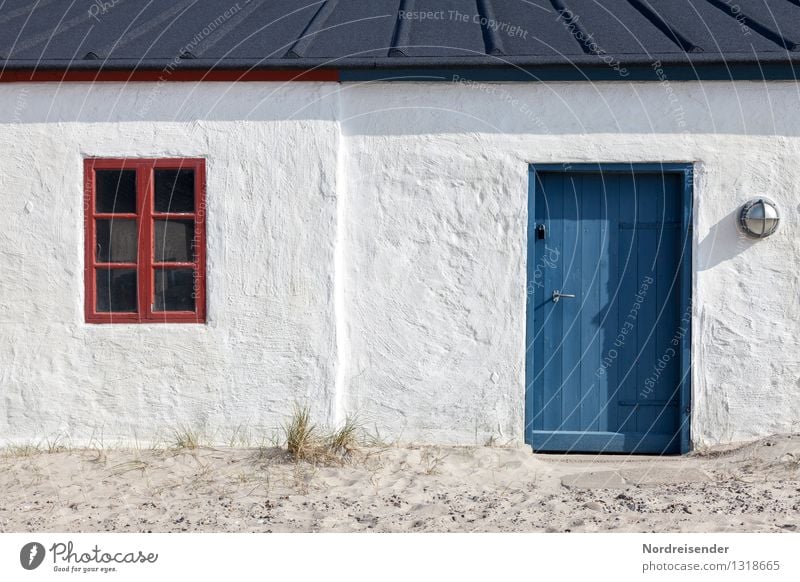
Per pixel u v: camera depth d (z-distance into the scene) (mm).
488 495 6855
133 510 6562
